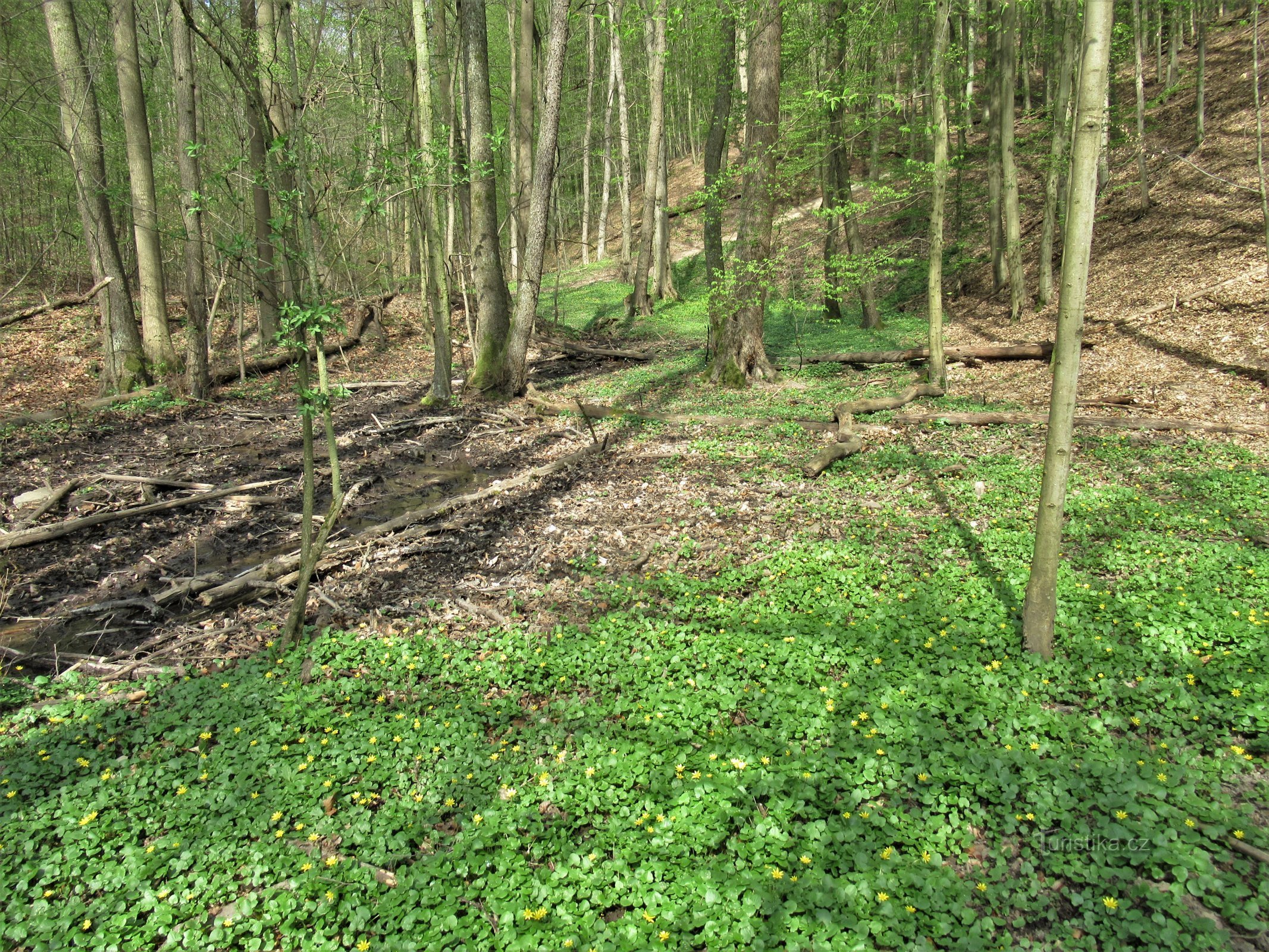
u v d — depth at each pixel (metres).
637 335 25.34
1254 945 3.42
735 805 4.33
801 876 3.85
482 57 15.39
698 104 29.66
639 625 6.62
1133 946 3.46
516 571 8.25
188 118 15.20
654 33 24.98
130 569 8.65
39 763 5.12
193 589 7.89
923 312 23.94
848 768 4.57
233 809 4.55
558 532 9.22
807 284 22.30
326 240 5.89
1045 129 20.77
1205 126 22.28
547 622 6.94
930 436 12.13
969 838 4.09
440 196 16.00
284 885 4.00
